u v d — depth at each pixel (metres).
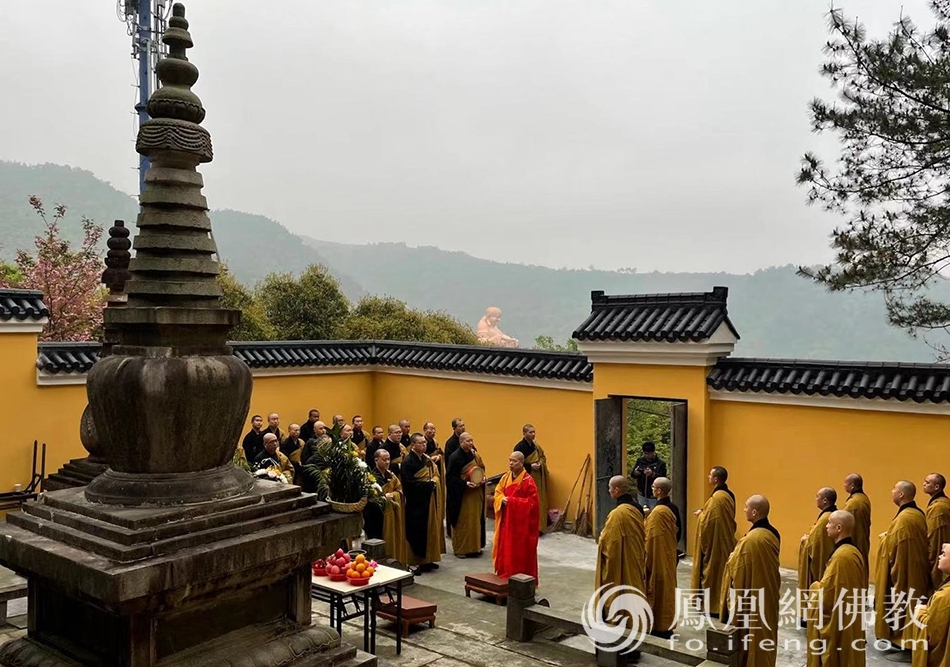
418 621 8.38
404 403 16.31
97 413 4.63
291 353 15.46
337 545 5.21
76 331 20.55
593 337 12.43
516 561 10.11
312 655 5.13
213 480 4.80
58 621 4.82
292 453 12.77
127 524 4.31
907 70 9.52
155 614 4.33
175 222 4.76
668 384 11.95
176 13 4.92
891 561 8.20
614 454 12.67
